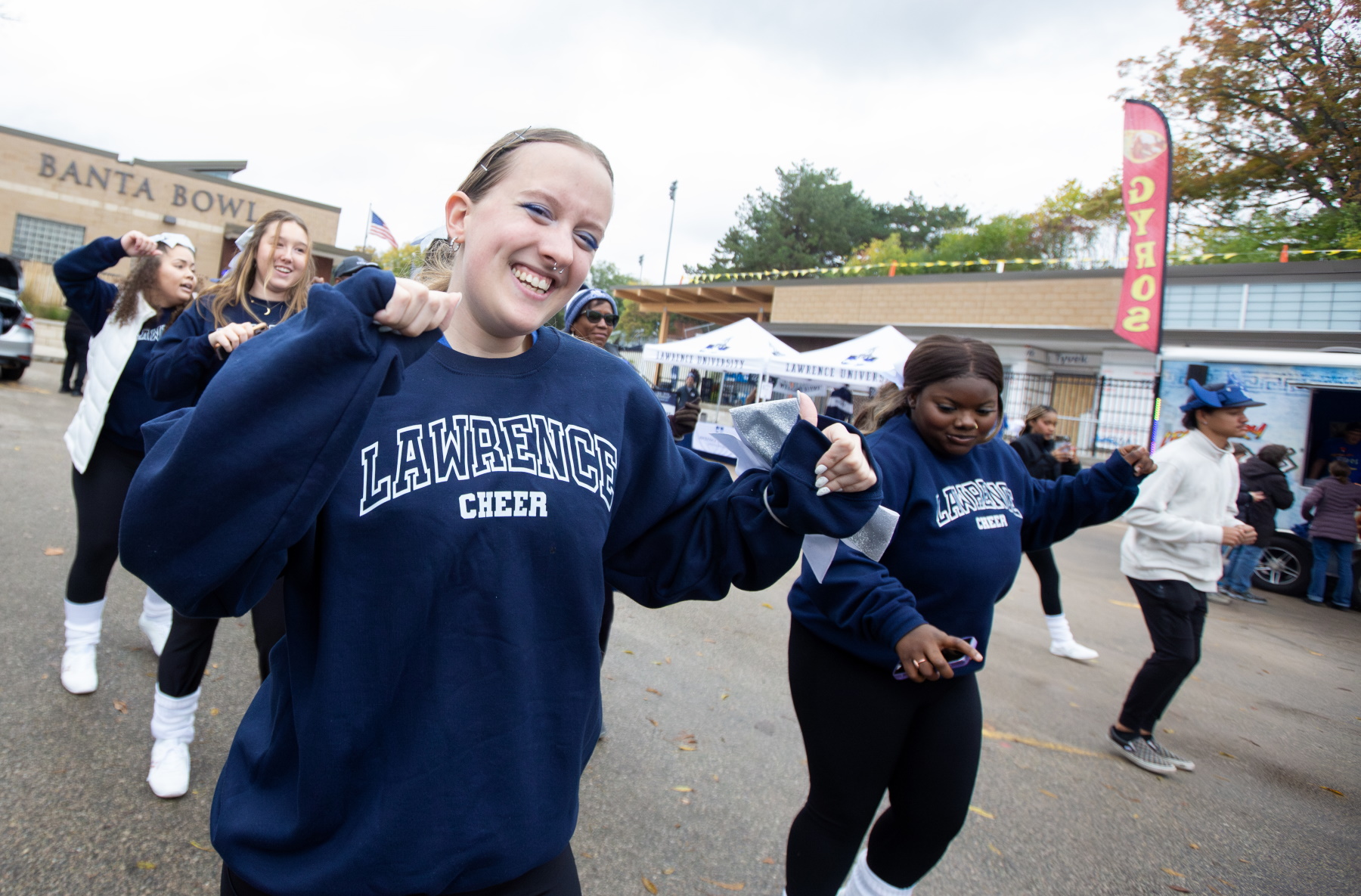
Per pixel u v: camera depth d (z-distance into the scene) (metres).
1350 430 8.80
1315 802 3.48
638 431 1.30
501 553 1.06
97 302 2.83
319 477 0.90
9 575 4.10
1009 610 6.36
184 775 2.47
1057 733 3.94
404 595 1.01
